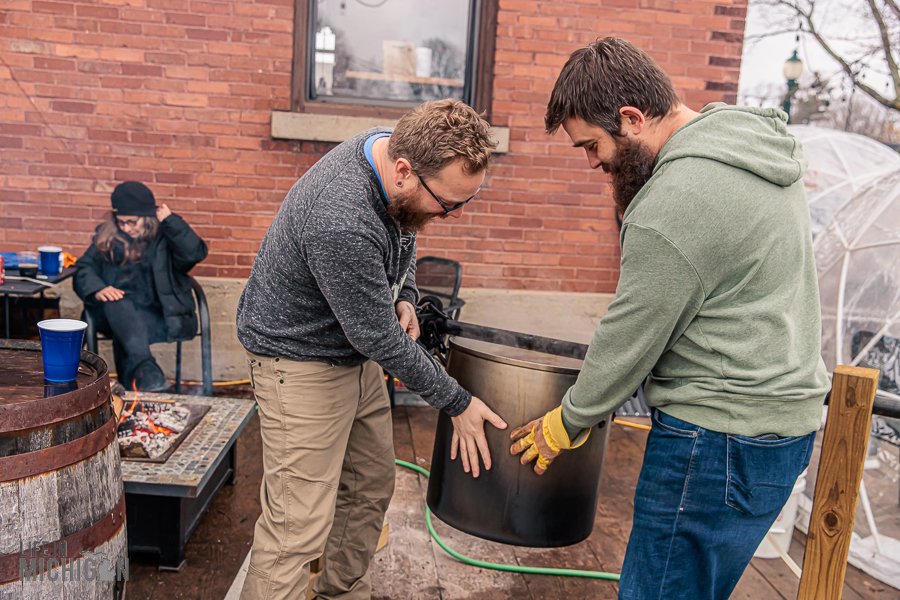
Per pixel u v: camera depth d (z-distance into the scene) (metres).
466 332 1.71
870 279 2.58
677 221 1.05
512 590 2.00
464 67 3.77
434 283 3.58
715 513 1.17
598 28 3.73
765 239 1.07
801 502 2.51
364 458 1.65
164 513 1.97
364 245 1.23
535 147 3.79
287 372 1.40
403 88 3.76
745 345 1.09
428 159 1.19
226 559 2.07
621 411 3.53
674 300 1.07
